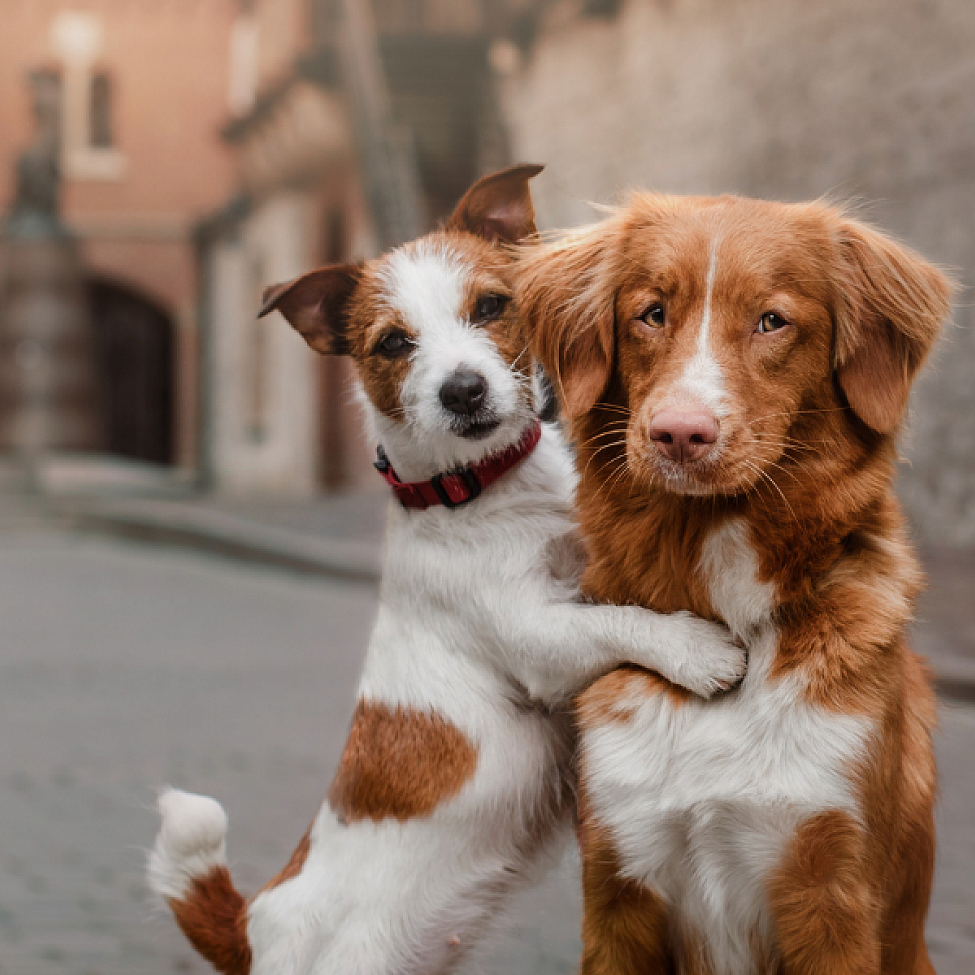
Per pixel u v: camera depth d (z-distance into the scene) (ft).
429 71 88.38
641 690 12.07
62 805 24.43
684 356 11.15
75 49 145.38
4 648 42.04
